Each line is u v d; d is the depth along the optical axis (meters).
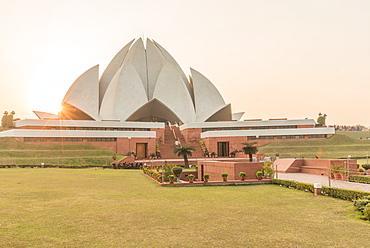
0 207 9.88
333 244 6.21
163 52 68.19
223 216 8.66
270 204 10.58
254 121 52.16
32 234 6.82
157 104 60.50
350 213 9.05
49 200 11.24
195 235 6.77
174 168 20.42
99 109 59.09
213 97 63.16
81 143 44.31
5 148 38.78
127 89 57.94
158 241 6.34
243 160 29.70
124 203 10.72
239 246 6.05
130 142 46.34
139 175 22.91
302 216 8.69
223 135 48.09
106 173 24.70
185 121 59.53
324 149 43.16
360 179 15.38
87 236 6.68
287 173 21.33
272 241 6.38
